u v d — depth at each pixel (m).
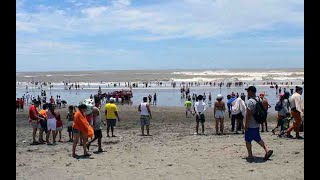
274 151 12.90
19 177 10.16
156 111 36.34
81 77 150.25
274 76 127.56
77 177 10.10
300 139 15.65
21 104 40.72
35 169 11.14
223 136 17.80
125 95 52.28
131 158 12.63
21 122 27.73
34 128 16.52
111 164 11.71
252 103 11.29
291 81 100.75
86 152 13.23
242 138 16.80
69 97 62.69
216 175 9.86
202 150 13.71
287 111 16.62
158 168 10.96
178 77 135.38
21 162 12.25
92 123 14.27
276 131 18.98
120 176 10.11
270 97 55.28
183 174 10.11
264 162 11.18
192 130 21.25
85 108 13.30
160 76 146.12
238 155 12.48
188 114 32.84
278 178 9.32
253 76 128.75
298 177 9.34
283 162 11.09
